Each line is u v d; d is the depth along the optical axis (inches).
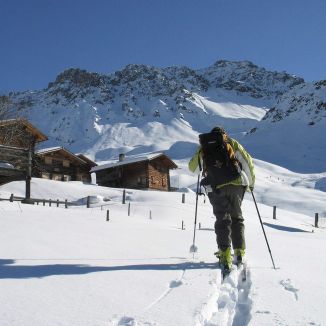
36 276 155.4
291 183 4067.4
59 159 1886.1
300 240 314.3
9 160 585.6
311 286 154.3
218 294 140.3
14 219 321.7
